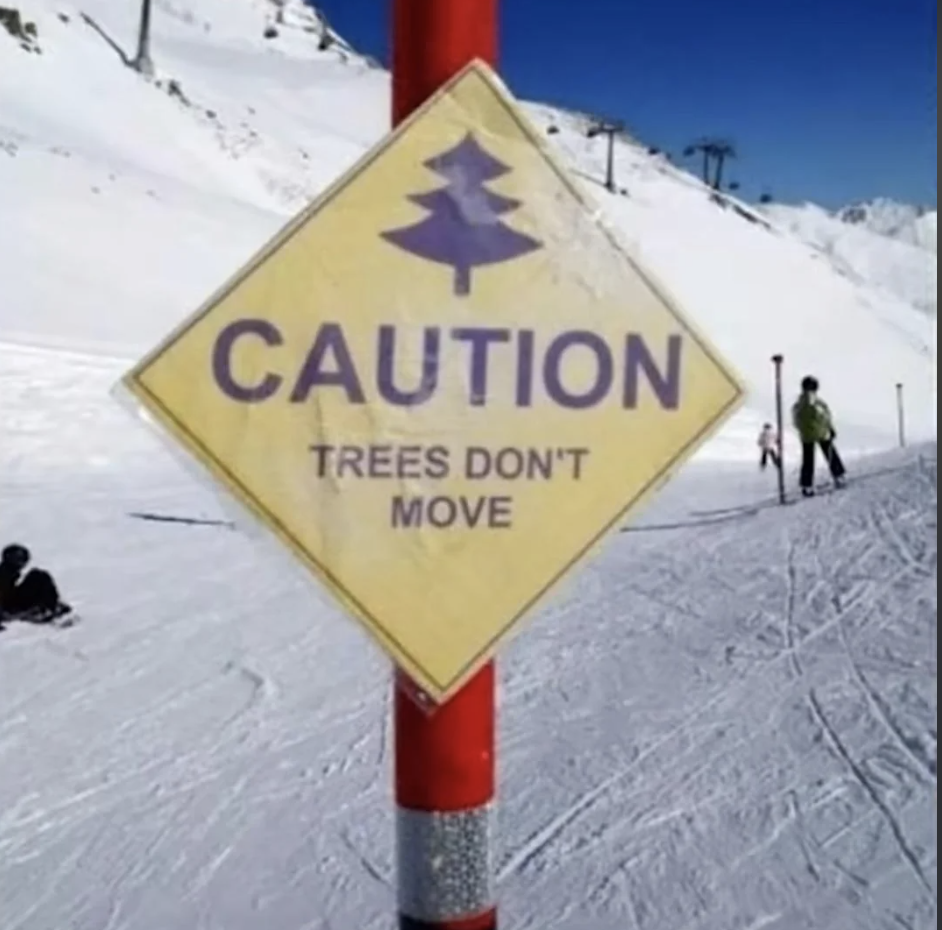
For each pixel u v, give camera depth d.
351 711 7.68
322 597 1.76
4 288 31.17
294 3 123.25
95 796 6.30
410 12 1.76
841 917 4.79
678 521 15.06
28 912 5.10
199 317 1.73
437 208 1.75
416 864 1.79
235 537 14.12
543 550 1.78
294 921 4.99
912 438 43.22
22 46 57.19
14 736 7.21
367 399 1.75
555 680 8.20
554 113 106.12
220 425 1.74
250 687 8.22
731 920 4.81
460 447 1.77
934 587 10.38
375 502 1.76
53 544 13.57
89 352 26.55
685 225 78.56
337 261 1.74
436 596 1.77
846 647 8.74
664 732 7.06
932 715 7.05
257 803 6.20
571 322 1.77
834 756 6.53
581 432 1.78
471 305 1.76
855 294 74.56
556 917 4.89
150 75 65.62
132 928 4.96
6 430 20.08
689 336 1.78
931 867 5.17
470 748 1.79
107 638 9.48
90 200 39.94
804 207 188.62
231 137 64.25
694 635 9.30
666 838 5.61
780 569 11.66
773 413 37.38
